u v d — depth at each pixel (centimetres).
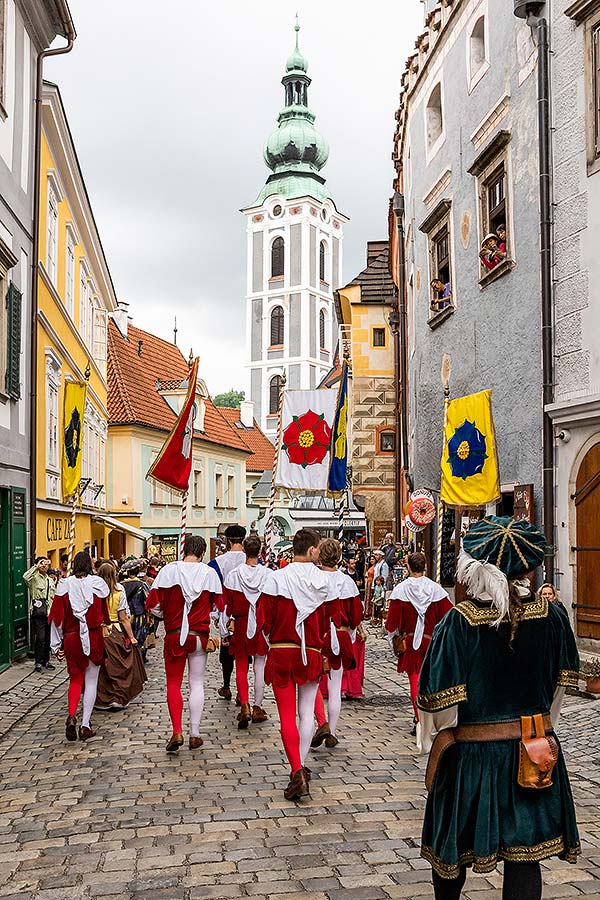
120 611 1040
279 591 655
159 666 1423
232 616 899
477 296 1461
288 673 646
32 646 1505
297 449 1538
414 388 1995
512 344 1293
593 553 1048
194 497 4112
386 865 493
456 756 349
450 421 1420
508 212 1306
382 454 2873
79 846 534
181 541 1174
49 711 1029
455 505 1383
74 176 2070
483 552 355
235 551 1054
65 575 1493
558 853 337
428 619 848
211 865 497
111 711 1004
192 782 677
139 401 3559
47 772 724
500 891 460
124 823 577
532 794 341
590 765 709
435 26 1723
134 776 699
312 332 9256
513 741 344
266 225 9344
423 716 348
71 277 2242
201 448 4200
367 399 2886
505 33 1334
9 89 1427
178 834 551
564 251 1131
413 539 1888
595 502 1048
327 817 582
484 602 352
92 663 852
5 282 1392
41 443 1738
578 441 1086
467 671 346
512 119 1298
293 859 504
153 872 488
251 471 5759
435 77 1727
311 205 9225
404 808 601
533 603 355
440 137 1694
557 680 363
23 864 507
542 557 358
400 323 2395
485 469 1329
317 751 781
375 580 2027
